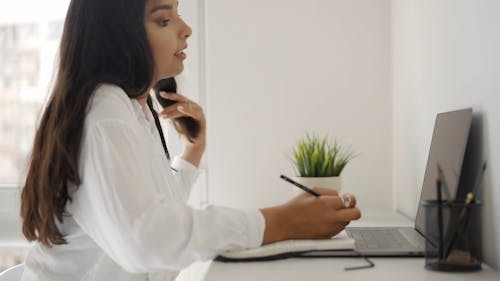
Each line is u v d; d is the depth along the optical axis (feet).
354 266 2.79
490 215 3.08
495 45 2.99
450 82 3.92
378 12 6.26
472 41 3.40
